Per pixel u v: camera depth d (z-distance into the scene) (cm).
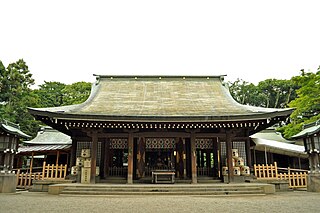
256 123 1614
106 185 1416
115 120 1550
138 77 2375
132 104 1859
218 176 1820
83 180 1631
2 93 3198
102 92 2117
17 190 1650
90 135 1686
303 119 2616
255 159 2347
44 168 1755
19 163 2542
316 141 1435
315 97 2412
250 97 5006
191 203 948
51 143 2484
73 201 1013
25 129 3325
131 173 1616
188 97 2036
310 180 1488
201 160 2020
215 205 897
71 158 1842
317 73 2444
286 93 4766
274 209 808
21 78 3328
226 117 1556
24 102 3303
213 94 2105
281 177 1758
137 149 1858
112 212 745
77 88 4719
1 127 1330
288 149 2186
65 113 1525
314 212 749
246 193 1312
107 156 1858
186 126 1639
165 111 1706
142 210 781
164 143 1884
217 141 1878
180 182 1716
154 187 1355
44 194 1350
